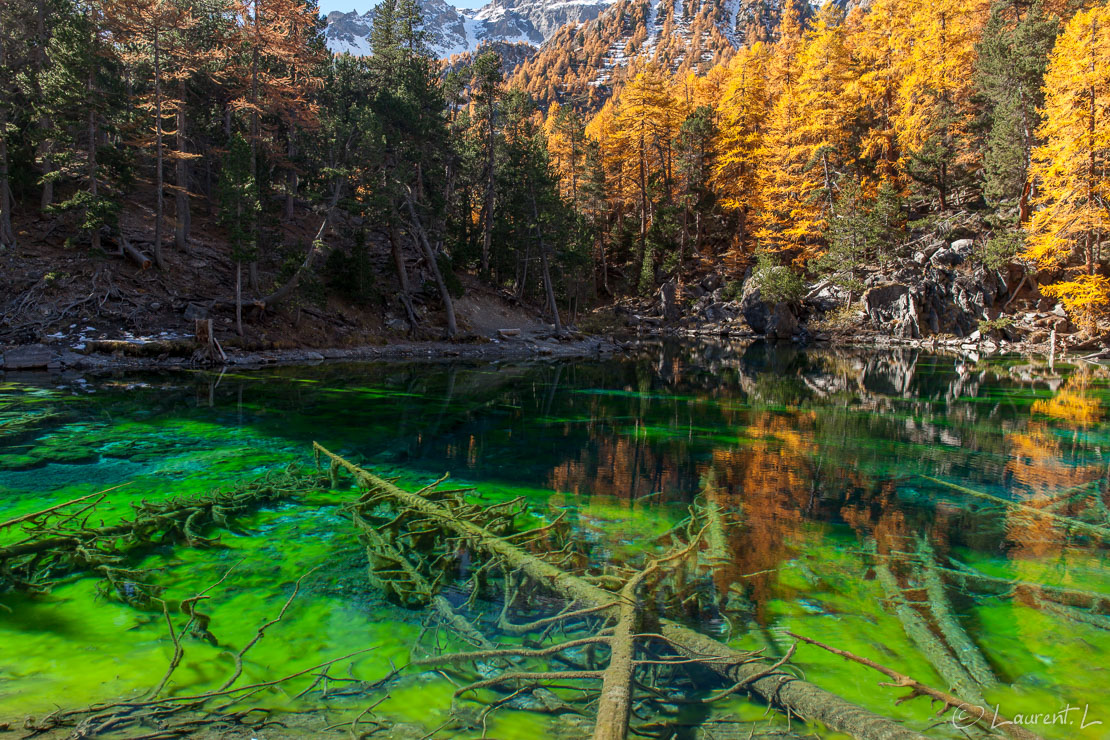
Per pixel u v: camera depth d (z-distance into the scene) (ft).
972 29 142.82
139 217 86.99
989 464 26.78
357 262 87.97
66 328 63.26
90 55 68.85
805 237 134.51
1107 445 30.63
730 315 134.82
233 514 18.49
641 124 157.58
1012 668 10.28
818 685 9.64
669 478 24.07
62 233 75.61
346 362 72.49
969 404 44.80
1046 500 21.24
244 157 71.41
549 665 10.45
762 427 35.60
